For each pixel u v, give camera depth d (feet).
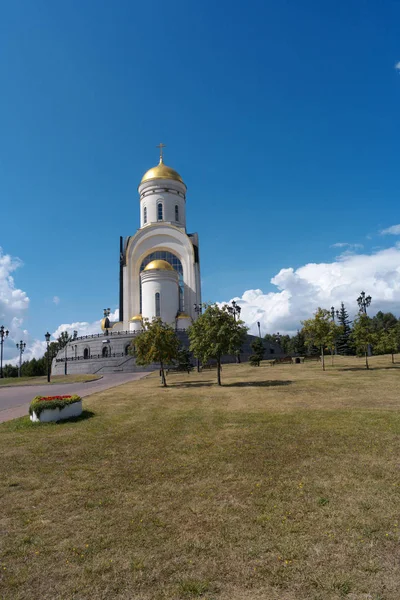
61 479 30.19
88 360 211.41
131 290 260.01
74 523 22.84
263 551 19.21
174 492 26.73
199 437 41.22
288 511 23.24
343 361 166.61
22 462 34.83
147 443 39.75
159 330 105.09
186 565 18.29
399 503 23.63
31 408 53.88
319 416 49.03
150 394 82.89
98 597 16.43
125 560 18.89
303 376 108.06
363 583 16.60
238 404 62.80
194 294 257.14
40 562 19.03
